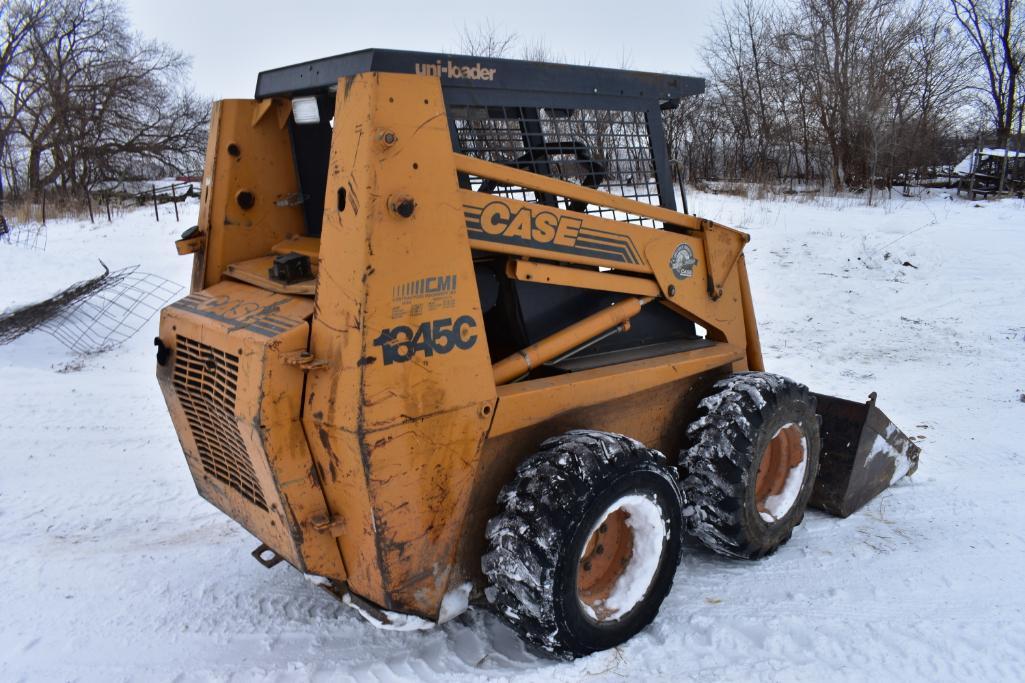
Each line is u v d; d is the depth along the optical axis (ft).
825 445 15.23
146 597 12.39
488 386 9.73
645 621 10.91
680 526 11.23
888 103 75.25
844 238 42.01
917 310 32.78
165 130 111.24
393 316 8.78
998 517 15.01
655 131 12.92
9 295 33.60
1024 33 91.81
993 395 23.30
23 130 104.06
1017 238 40.98
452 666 10.37
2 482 17.01
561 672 9.95
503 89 10.55
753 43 87.10
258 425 8.92
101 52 107.14
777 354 28.22
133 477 17.52
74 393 23.32
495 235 10.20
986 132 94.79
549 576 9.39
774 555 13.50
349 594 10.11
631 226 12.03
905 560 13.28
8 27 104.32
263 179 12.15
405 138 8.80
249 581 12.92
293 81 10.69
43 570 13.23
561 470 9.77
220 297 11.02
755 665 10.15
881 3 77.87
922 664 10.21
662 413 12.78
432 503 9.50
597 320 11.70
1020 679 9.89
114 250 42.91
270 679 10.11
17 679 10.27
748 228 45.03
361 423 8.61
